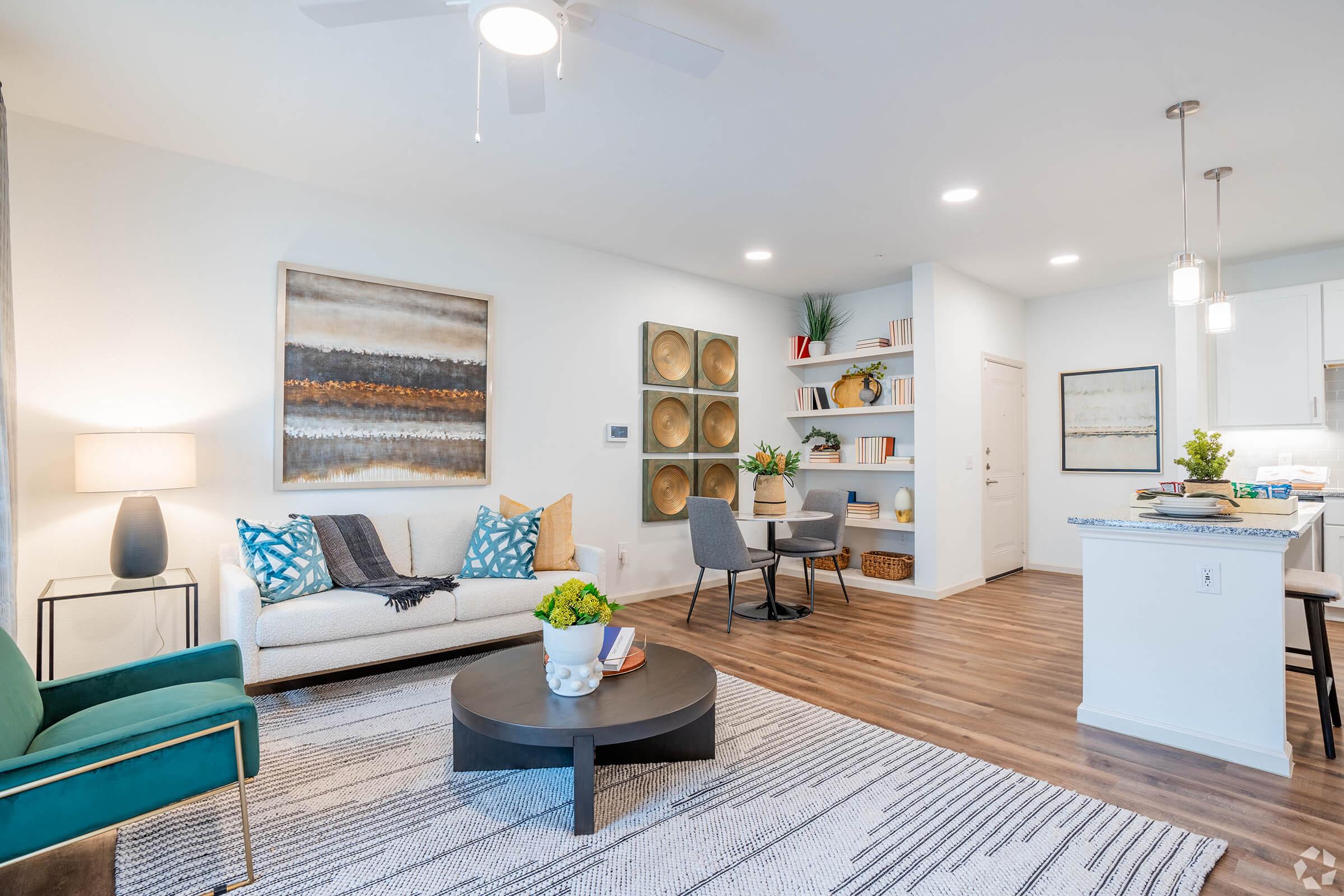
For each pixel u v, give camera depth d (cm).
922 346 498
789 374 609
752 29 220
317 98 265
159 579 286
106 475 264
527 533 358
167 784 154
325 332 352
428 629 313
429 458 384
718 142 302
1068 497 576
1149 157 314
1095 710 262
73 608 291
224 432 324
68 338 288
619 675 231
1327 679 239
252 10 210
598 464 466
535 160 322
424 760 233
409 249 383
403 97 264
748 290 573
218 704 164
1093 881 166
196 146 308
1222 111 271
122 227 301
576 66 241
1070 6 208
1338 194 357
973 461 532
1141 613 254
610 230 425
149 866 172
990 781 217
